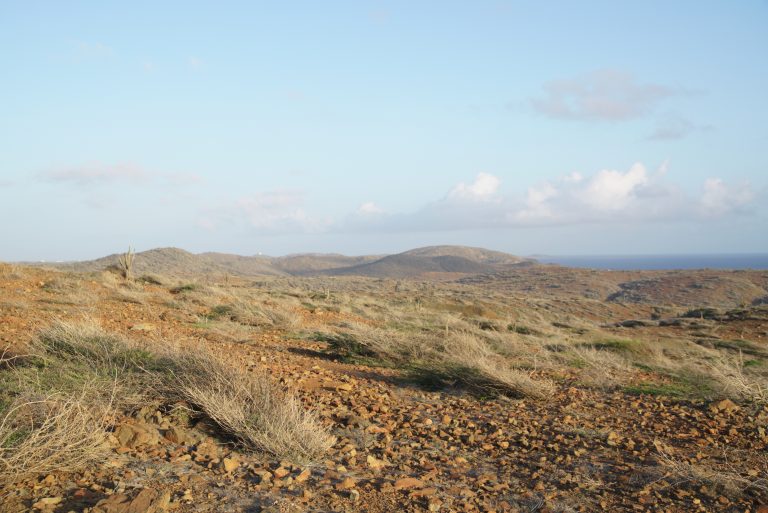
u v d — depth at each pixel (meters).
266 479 4.24
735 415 7.23
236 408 5.35
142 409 5.34
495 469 4.99
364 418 6.34
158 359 6.64
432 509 3.89
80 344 7.09
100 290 17.95
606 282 94.81
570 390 8.78
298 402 6.12
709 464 5.21
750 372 11.26
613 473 4.93
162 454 4.60
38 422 4.40
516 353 13.00
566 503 4.22
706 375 10.05
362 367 10.05
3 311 11.54
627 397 8.51
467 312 31.77
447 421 6.52
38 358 6.64
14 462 3.91
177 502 3.67
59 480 3.93
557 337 18.19
